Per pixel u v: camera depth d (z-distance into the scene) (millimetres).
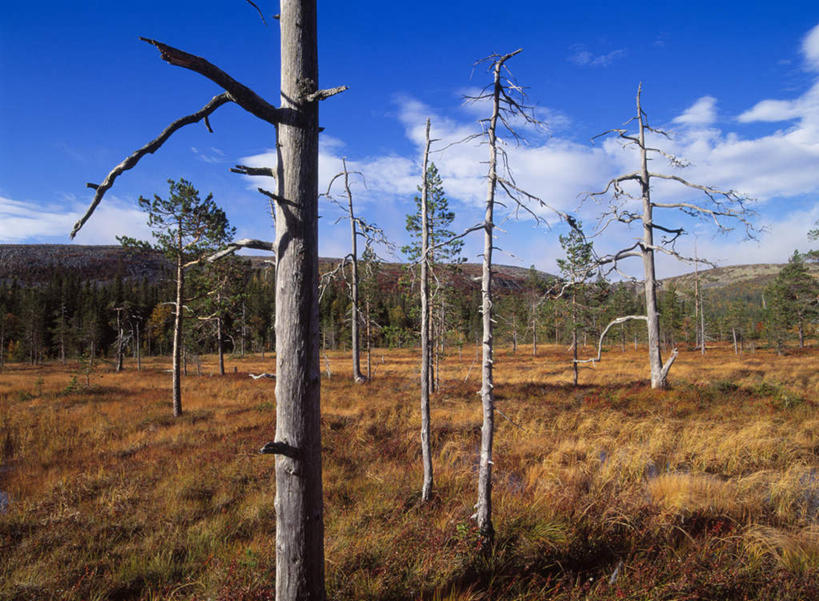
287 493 2750
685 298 52688
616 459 8758
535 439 10906
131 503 7258
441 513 6355
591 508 5973
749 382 18188
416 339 17844
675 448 9883
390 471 8695
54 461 10062
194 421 14156
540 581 4449
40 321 57375
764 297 53188
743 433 10156
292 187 2811
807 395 15039
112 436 12461
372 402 16609
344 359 44000
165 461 9617
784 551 4738
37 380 26797
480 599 4082
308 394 2781
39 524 6453
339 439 11133
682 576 4125
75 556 5531
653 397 15180
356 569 4715
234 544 5797
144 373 32531
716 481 7266
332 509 6777
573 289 11836
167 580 4984
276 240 2900
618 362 34500
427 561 4699
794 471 7727
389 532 5645
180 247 15414
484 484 5188
